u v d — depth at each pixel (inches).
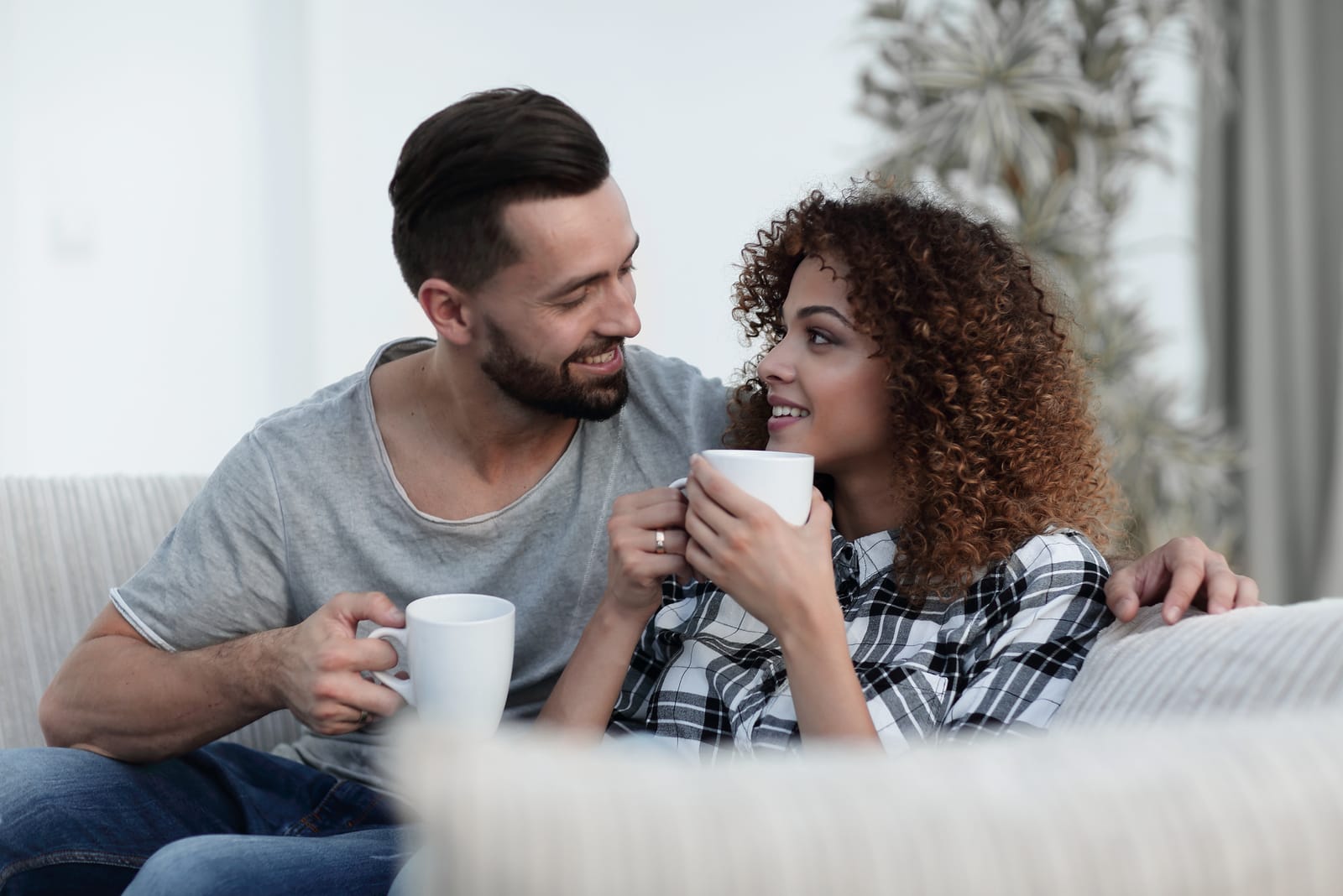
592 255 46.8
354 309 136.6
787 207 51.5
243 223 134.6
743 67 138.1
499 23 136.2
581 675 44.0
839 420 45.9
